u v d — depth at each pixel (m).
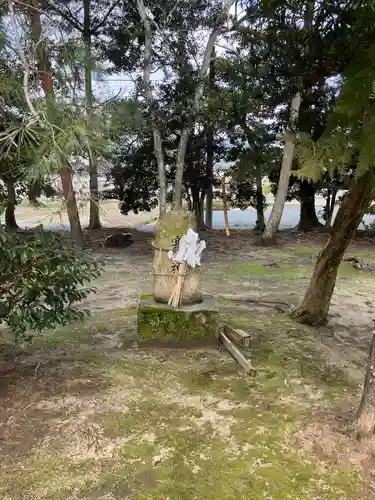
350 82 1.30
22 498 2.15
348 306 6.22
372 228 13.85
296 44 2.04
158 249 4.45
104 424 2.82
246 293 6.82
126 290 6.77
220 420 2.91
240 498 2.17
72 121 2.22
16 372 3.59
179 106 10.16
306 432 2.75
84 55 2.65
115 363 3.81
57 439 2.64
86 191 2.63
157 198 13.22
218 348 4.24
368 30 1.78
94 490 2.21
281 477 2.34
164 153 11.95
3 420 2.84
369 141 1.33
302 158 1.42
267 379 3.56
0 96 2.45
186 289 4.43
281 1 2.08
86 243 11.34
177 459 2.48
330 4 1.98
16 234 3.01
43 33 2.54
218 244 11.77
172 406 3.08
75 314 3.55
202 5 9.85
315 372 3.76
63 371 3.62
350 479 2.32
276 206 11.65
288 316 5.43
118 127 2.49
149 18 9.96
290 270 8.68
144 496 2.18
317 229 13.98
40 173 2.27
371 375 2.59
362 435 2.62
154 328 4.23
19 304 3.26
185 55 10.40
